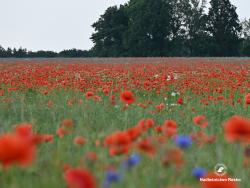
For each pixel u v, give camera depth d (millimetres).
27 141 4508
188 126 11242
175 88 22312
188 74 29422
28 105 15133
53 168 6711
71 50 122688
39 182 5992
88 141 8125
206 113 14070
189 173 6680
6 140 4262
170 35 130500
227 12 132250
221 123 12344
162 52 127562
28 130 5887
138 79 25438
